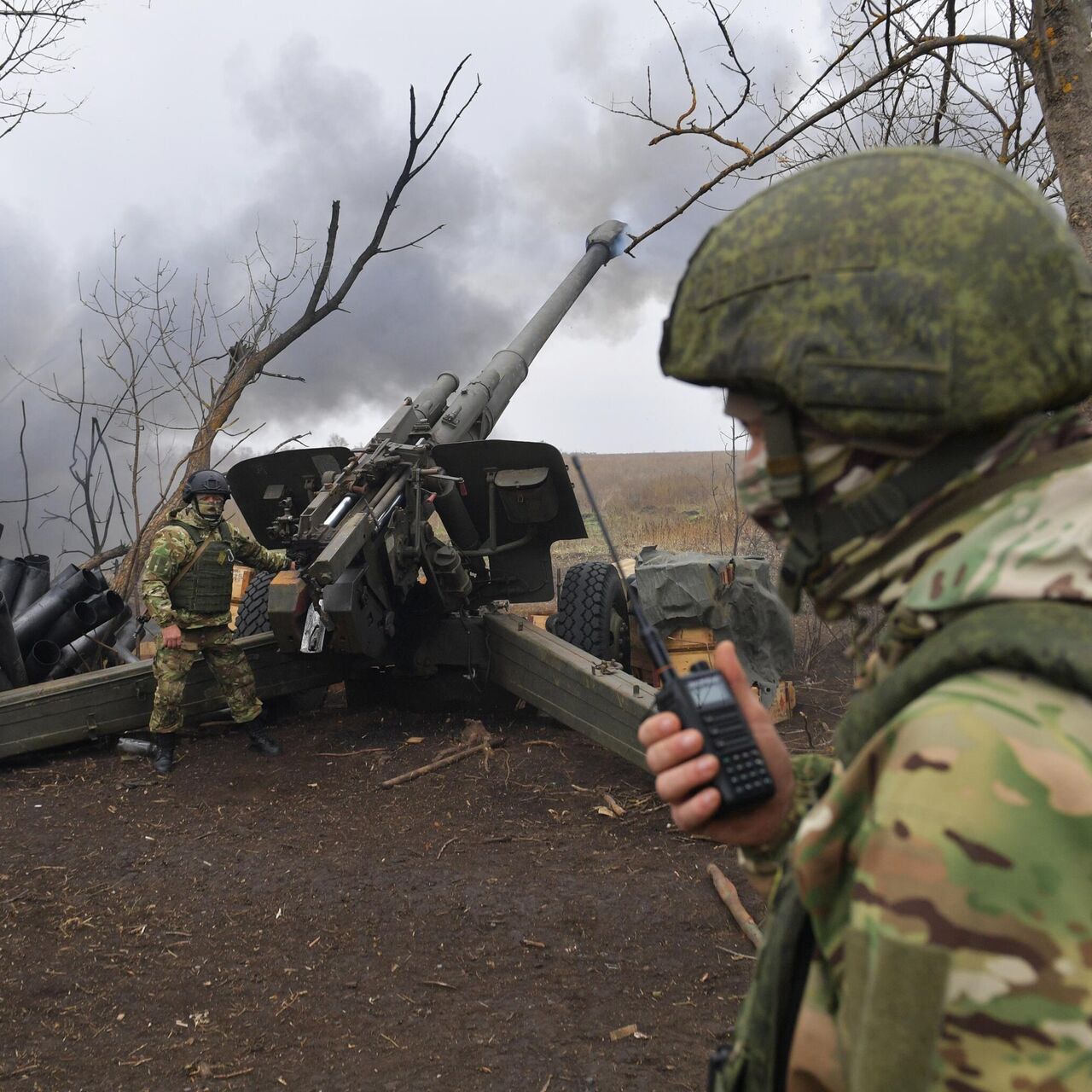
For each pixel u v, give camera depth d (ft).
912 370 2.61
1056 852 2.21
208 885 15.44
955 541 2.70
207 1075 10.44
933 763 2.33
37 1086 10.20
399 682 25.43
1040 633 2.35
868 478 2.81
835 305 2.73
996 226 2.68
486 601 24.90
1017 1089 2.15
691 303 3.06
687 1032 11.23
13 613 24.36
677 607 23.36
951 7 11.69
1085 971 2.16
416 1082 10.28
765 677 24.53
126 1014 11.73
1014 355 2.60
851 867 2.60
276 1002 12.05
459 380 27.02
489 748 21.94
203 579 21.39
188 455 29.68
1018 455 2.71
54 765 21.71
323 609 20.48
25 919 14.16
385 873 15.87
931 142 13.91
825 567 2.94
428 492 22.71
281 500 24.81
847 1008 2.42
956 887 2.22
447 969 12.86
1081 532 2.47
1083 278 2.70
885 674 2.95
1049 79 10.71
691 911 14.43
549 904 14.69
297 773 21.09
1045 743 2.28
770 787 3.47
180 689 21.26
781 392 2.82
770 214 2.96
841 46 14.05
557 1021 11.52
